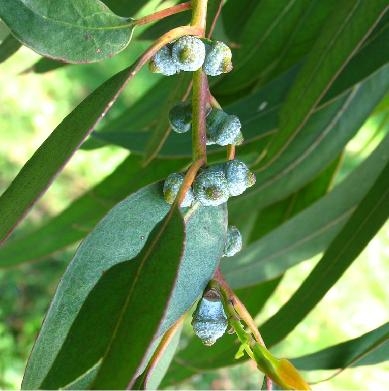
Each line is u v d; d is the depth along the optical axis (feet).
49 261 3.12
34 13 0.68
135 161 1.38
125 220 0.69
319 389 2.61
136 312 0.60
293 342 2.94
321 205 1.24
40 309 3.01
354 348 0.99
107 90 0.65
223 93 1.27
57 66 1.28
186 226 0.71
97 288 0.65
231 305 0.69
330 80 0.98
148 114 1.48
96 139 1.28
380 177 1.05
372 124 2.58
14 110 3.59
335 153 1.27
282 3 1.20
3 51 1.09
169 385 1.31
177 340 0.84
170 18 1.17
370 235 1.03
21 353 2.91
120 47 0.72
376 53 1.05
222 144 0.79
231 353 1.25
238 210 1.32
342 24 0.97
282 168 1.23
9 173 3.40
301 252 1.27
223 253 0.78
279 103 1.18
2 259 1.55
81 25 0.71
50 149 0.65
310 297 1.07
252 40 1.22
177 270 0.62
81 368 0.63
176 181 0.71
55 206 3.28
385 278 3.04
